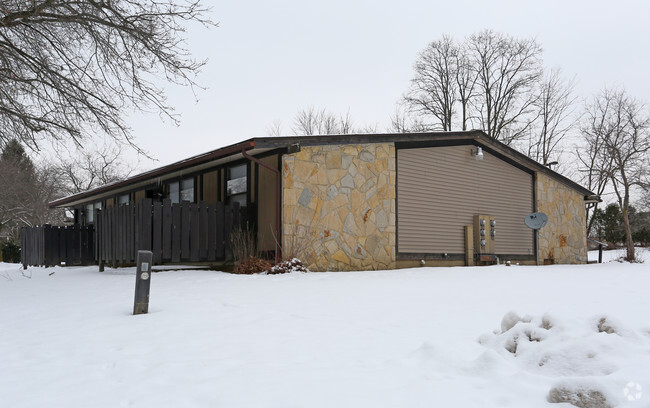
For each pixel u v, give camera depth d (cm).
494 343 383
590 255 2703
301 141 1175
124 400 297
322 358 384
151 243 1136
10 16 1012
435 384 309
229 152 1183
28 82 1076
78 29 1100
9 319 602
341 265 1206
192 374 345
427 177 1378
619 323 347
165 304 672
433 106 3306
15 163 3152
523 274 1086
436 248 1380
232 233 1234
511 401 277
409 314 585
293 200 1175
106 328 521
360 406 275
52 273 1326
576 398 260
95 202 2191
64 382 338
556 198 1734
